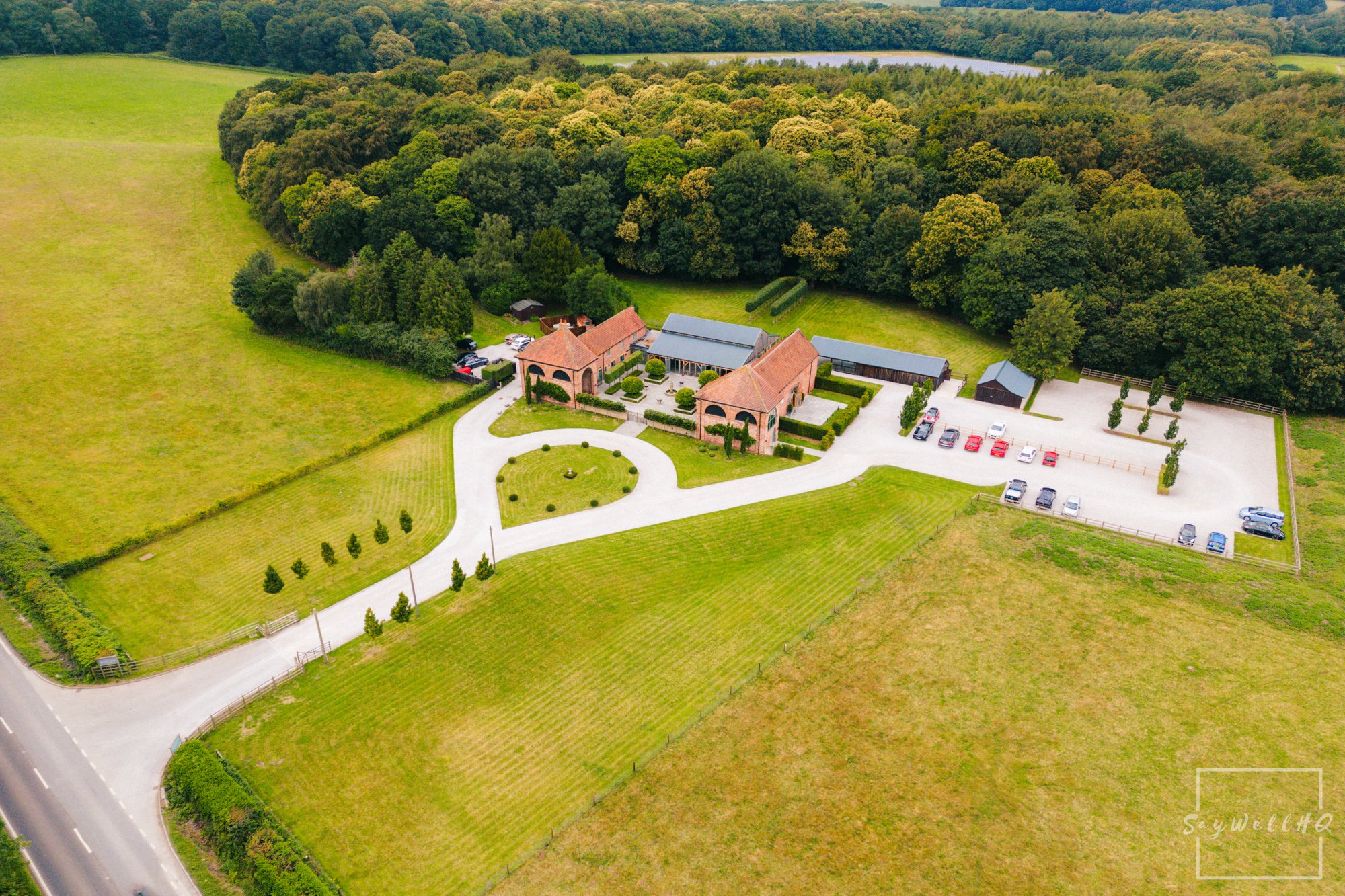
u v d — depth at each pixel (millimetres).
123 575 62438
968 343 107062
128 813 44375
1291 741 48594
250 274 100812
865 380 98625
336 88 152750
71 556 63562
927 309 116375
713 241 117375
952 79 162625
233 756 47594
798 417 87875
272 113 133500
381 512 71375
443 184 114062
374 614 56562
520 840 43062
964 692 52469
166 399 86125
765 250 119000
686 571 64312
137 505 70062
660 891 40594
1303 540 67938
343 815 44219
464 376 93875
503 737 49312
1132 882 41094
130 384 87938
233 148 136750
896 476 77625
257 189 126000
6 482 71938
